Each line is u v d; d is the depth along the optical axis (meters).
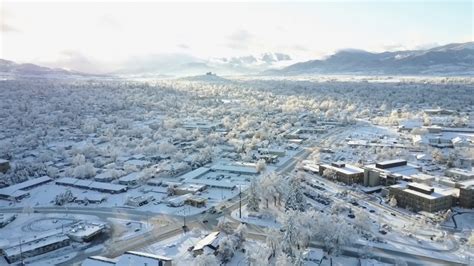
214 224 192.88
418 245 167.12
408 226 182.50
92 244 175.00
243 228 173.25
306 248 163.25
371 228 182.88
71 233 179.75
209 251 159.12
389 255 159.38
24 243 171.62
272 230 166.00
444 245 166.50
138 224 195.00
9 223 199.62
